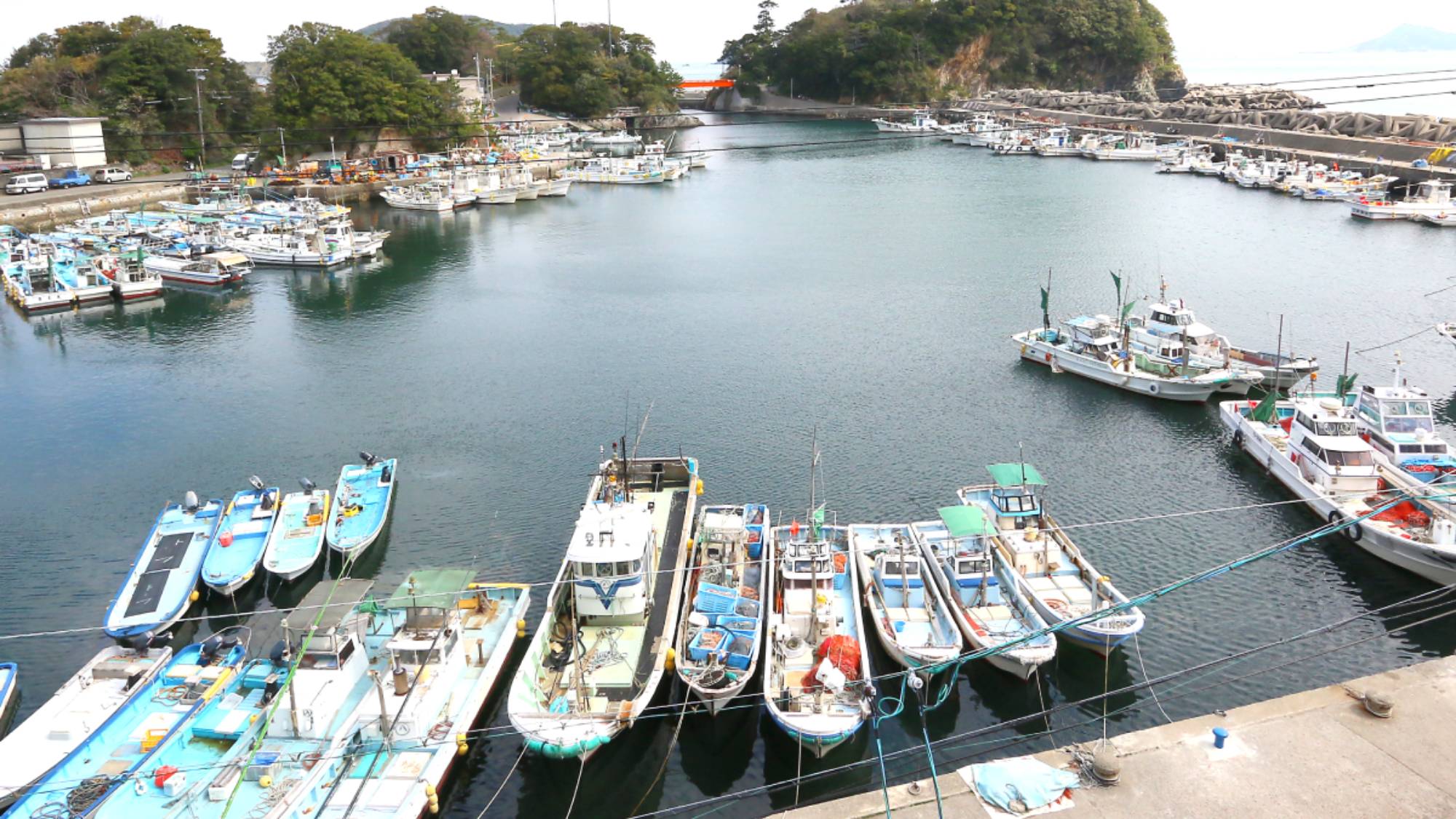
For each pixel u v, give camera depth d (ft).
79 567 169.68
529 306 342.23
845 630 135.03
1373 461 171.73
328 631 117.70
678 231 482.69
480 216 539.70
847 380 255.09
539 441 217.77
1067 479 194.18
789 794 115.44
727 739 123.95
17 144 555.69
